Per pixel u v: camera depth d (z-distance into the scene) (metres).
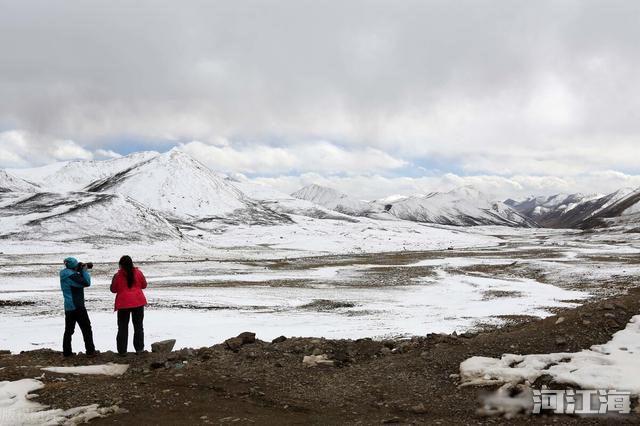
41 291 38.16
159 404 9.24
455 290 39.28
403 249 120.62
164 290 39.47
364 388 10.08
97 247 87.25
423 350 12.15
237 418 8.55
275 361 11.90
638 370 9.02
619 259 65.94
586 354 10.12
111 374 11.14
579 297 33.66
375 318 25.34
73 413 8.73
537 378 9.30
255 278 50.12
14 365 11.66
